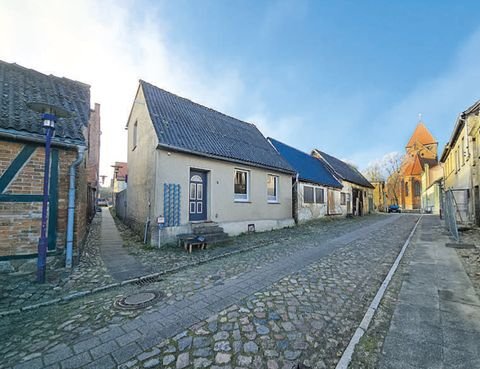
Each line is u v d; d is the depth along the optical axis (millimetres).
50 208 5574
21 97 5984
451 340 2879
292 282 4863
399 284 4785
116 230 11773
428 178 35812
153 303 3951
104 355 2666
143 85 10516
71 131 5820
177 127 9469
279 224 13109
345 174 23859
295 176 14688
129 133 12742
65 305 3930
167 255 6973
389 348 2748
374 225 15250
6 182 5109
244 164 10875
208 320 3383
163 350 2742
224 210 10102
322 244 8812
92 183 18594
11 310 3635
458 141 16281
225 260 6645
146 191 8984
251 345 2812
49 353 2707
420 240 9547
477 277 5016
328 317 3475
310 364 2516
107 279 4996
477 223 12719
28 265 5246
